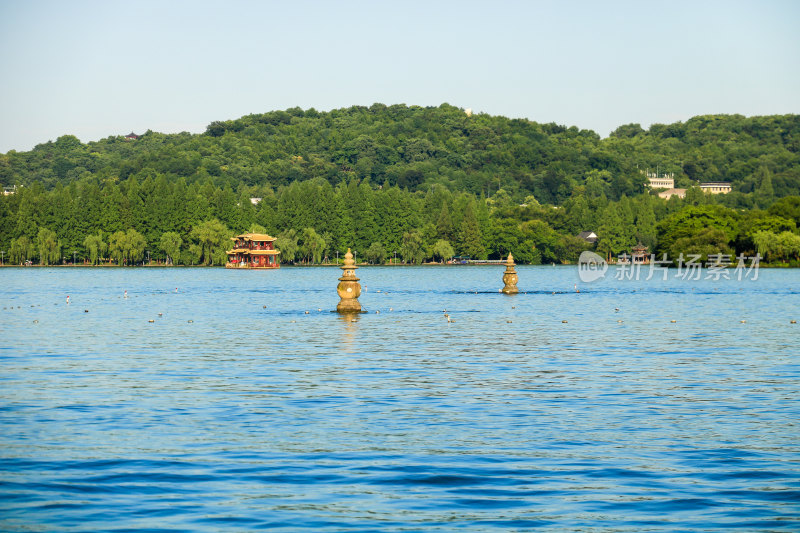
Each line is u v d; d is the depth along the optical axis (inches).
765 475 1086.4
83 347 2447.1
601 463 1141.1
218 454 1182.9
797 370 1950.1
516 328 3056.1
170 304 4542.3
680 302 4623.5
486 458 1165.7
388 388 1708.9
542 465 1133.1
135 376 1867.6
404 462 1147.3
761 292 5620.1
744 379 1817.2
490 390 1685.5
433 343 2546.8
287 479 1074.7
